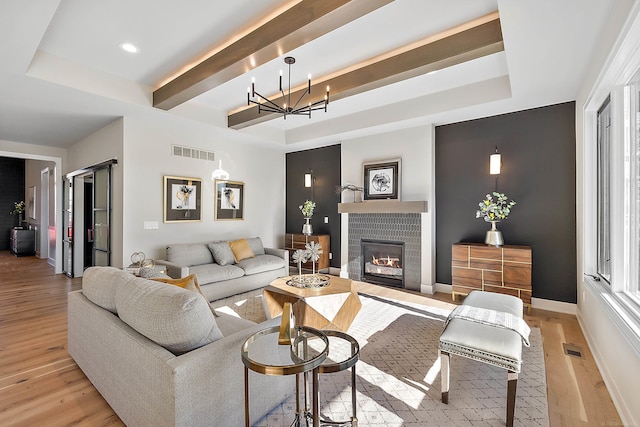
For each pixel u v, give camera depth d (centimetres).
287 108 328
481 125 429
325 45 289
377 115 464
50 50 296
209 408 151
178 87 339
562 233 374
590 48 244
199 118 441
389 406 197
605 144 283
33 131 485
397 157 489
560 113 374
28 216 898
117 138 425
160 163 454
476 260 400
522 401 203
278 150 642
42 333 308
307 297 301
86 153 520
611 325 217
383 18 248
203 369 148
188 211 488
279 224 655
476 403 201
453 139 454
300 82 372
